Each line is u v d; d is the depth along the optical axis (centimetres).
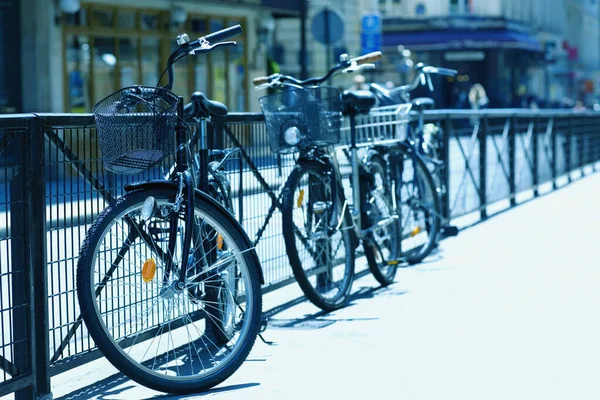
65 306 564
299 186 750
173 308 584
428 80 1015
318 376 590
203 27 2922
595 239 1173
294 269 735
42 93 2302
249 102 3141
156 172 642
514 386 559
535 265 986
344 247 804
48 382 546
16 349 525
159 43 2728
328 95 743
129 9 2602
